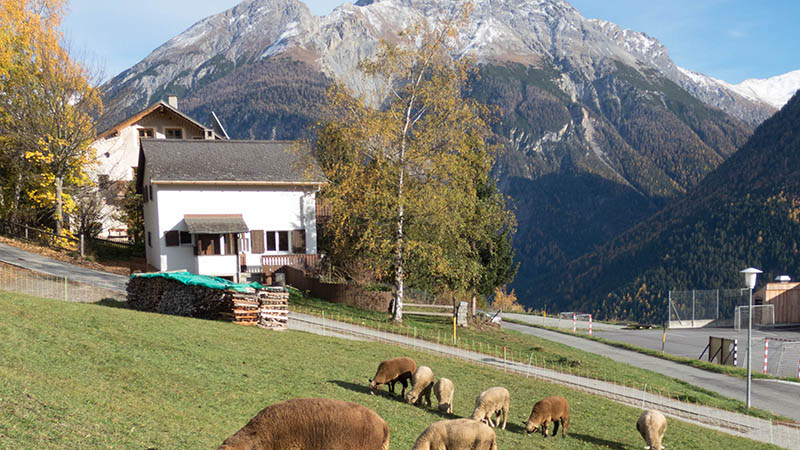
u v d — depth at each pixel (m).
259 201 43.62
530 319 63.44
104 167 57.16
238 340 21.17
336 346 24.34
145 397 12.44
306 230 44.69
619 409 22.11
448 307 46.09
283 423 7.34
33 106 45.28
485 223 39.16
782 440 21.02
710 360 39.69
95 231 50.09
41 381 11.60
